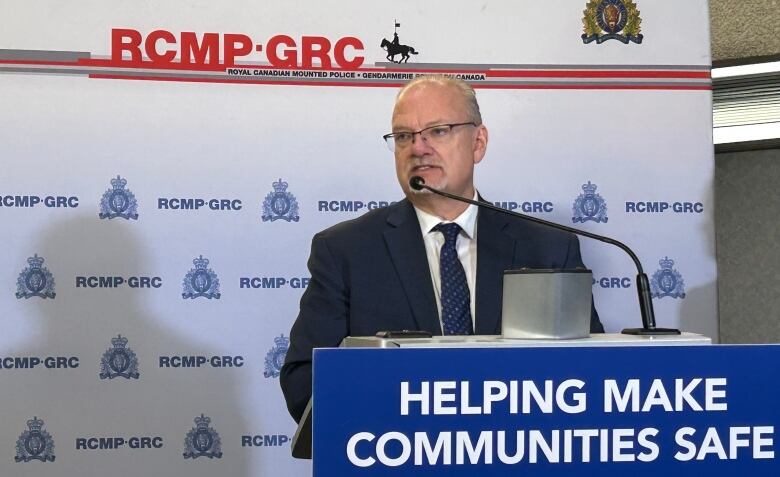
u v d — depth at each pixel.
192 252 3.28
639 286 1.68
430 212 2.53
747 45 4.21
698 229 3.47
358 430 1.25
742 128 4.18
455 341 1.41
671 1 3.49
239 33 3.32
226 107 3.31
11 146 3.20
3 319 3.18
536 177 3.42
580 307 1.45
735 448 1.30
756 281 4.34
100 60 3.25
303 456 1.65
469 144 2.59
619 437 1.29
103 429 3.21
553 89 3.44
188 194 3.28
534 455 1.27
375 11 3.38
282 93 3.34
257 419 3.29
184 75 3.29
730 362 1.31
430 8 3.40
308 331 2.43
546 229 2.52
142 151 3.27
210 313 3.28
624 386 1.29
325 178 3.35
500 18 3.42
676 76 3.48
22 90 3.21
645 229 3.45
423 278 2.44
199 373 3.27
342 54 3.36
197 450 3.26
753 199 4.34
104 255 3.23
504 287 1.47
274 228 3.32
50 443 3.18
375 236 2.50
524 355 1.28
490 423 1.27
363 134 3.37
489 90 3.42
